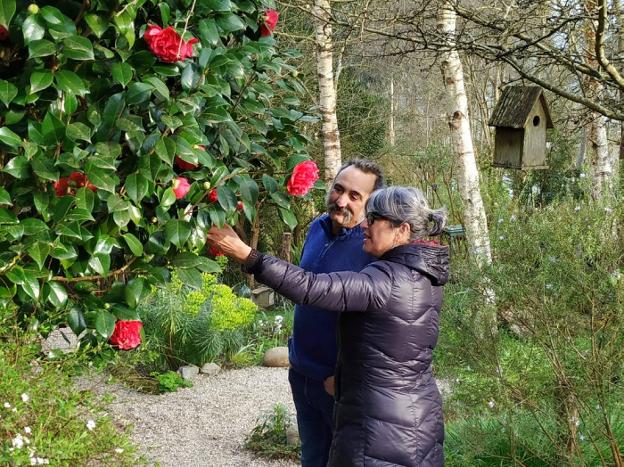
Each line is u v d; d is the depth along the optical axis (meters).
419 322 2.42
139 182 2.08
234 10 2.40
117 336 2.27
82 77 2.07
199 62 2.18
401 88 19.36
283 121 2.64
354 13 6.40
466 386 4.09
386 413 2.38
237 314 7.08
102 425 2.21
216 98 2.26
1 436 1.95
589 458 3.94
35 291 2.03
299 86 2.70
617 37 6.07
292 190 2.42
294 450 5.12
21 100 1.98
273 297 10.21
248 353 7.70
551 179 10.04
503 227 4.01
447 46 4.66
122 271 2.25
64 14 2.01
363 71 15.70
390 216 2.44
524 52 4.44
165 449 5.17
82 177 2.08
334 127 7.95
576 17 4.08
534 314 3.73
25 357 2.10
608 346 3.60
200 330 7.04
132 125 2.06
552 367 3.73
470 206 6.59
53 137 1.99
